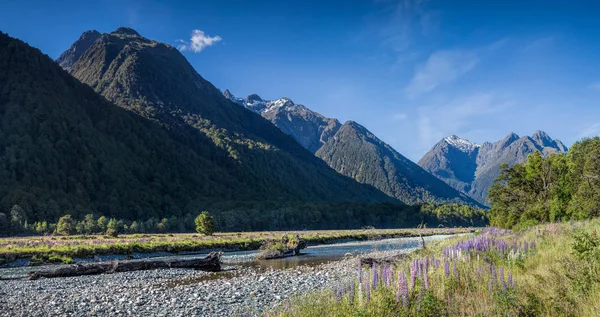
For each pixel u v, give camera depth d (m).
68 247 49.28
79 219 140.12
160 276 33.09
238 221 155.00
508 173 67.06
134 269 36.75
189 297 22.09
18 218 110.06
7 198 129.25
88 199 170.00
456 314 10.77
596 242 12.81
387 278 12.48
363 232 129.75
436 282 13.23
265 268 38.34
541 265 15.38
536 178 61.91
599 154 48.16
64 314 18.45
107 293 24.11
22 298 22.75
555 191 54.16
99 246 51.09
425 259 15.46
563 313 9.89
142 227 126.81
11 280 31.67
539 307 10.24
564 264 12.66
